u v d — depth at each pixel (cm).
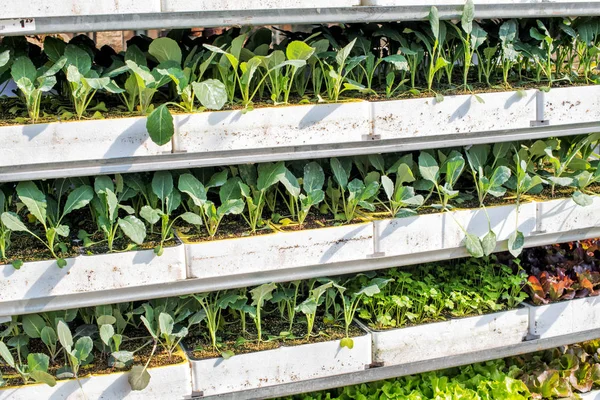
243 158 205
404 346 219
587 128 227
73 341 211
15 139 194
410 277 234
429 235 218
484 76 245
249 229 213
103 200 205
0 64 197
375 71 241
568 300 231
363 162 230
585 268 244
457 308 229
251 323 222
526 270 245
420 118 214
